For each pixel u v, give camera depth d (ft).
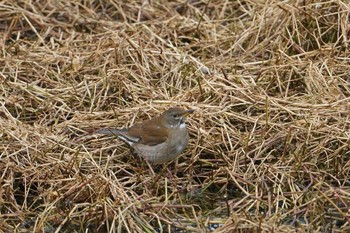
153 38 85.81
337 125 72.79
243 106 76.18
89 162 70.18
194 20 89.20
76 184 67.67
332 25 84.58
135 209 64.85
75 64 82.23
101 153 71.41
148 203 66.08
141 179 69.26
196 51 84.48
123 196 66.28
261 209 66.33
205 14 90.68
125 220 64.13
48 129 73.87
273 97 76.89
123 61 82.79
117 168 70.33
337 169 69.87
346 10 84.53
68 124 74.28
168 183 69.21
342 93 76.95
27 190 68.33
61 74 81.66
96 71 82.17
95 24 89.92
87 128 74.18
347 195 66.54
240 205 66.39
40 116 76.69
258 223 62.90
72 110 76.95
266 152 71.72
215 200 67.97
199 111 74.28
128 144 71.46
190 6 91.61
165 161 69.87
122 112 75.66
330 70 79.66
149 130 69.21
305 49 84.58
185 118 69.10
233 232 62.59
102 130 70.79
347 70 80.02
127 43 84.38
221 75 79.71
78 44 86.22
